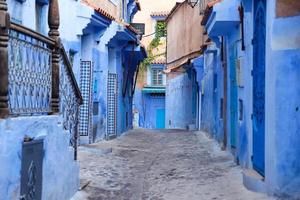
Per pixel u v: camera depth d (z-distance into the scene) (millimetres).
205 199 8734
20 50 6172
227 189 9305
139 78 40250
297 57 7895
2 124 5461
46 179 7059
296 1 7922
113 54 20656
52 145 7332
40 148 6770
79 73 15227
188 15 29047
